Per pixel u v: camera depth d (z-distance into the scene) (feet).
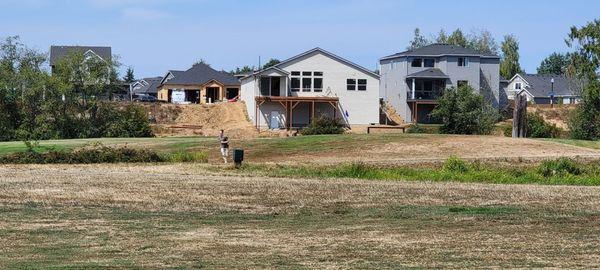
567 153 146.20
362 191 96.94
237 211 80.18
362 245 61.26
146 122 245.04
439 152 147.33
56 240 63.31
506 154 144.25
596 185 109.29
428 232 67.97
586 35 243.40
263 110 272.72
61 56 279.08
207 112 282.15
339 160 137.18
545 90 400.88
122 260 55.16
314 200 88.69
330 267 52.54
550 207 84.02
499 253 57.98
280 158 142.00
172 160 137.69
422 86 310.86
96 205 83.20
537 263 53.93
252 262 54.34
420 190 98.58
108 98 256.93
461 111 232.12
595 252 58.44
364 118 281.13
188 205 83.92
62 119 238.89
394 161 133.80
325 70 278.87
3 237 64.49
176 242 62.64
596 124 225.56
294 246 60.85
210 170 121.70
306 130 236.22
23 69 245.65
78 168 125.59
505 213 79.46
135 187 98.32
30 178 107.65
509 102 339.98
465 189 100.37
